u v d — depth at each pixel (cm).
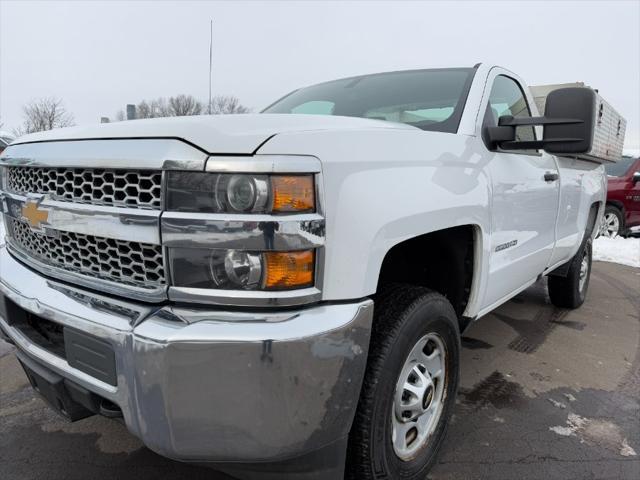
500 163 252
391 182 169
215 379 135
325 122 171
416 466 206
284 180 138
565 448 248
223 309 141
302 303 143
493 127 245
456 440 254
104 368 151
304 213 141
